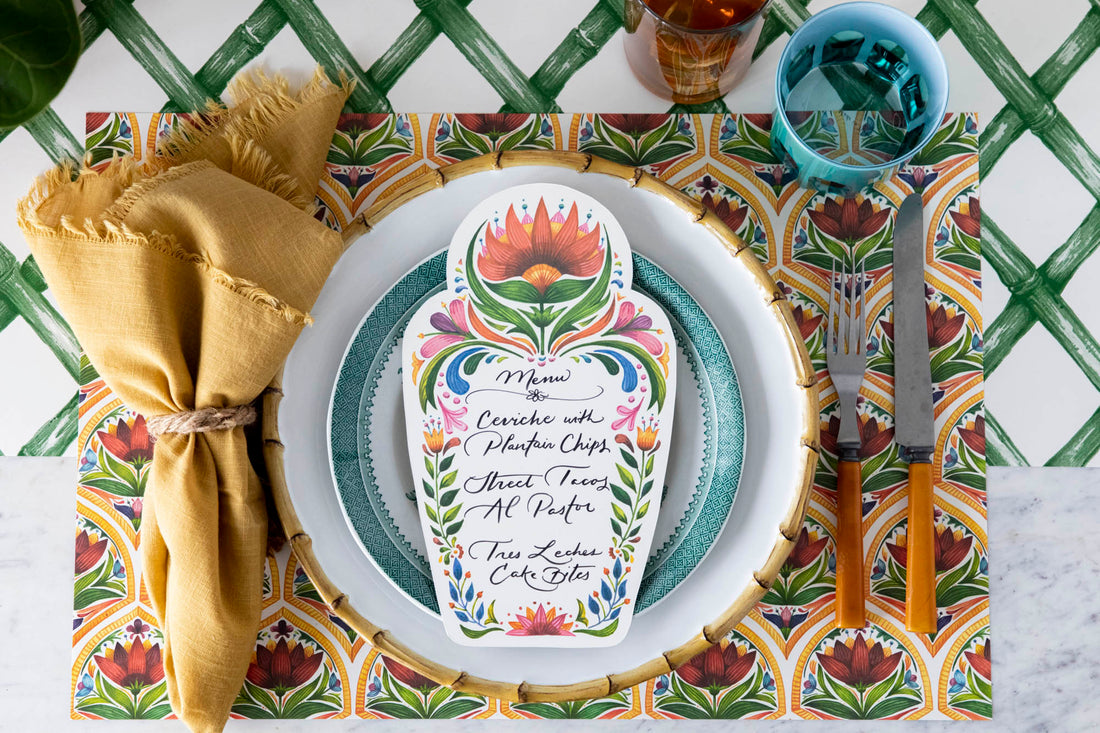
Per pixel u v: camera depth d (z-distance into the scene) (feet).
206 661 1.88
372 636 1.86
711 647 2.11
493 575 1.86
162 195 1.81
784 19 2.21
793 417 1.94
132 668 2.10
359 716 2.09
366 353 1.92
